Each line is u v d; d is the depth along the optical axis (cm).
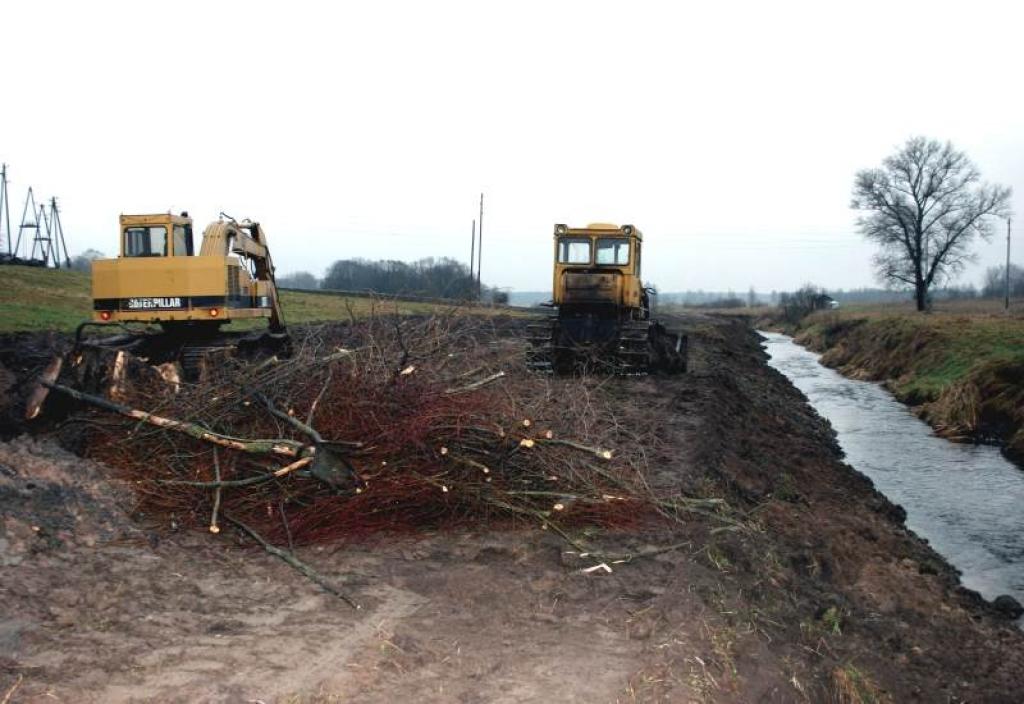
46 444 786
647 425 1193
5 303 2733
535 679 475
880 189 5941
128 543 644
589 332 1778
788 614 640
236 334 1458
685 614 565
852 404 2581
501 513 746
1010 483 1477
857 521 1042
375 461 736
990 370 2108
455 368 920
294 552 661
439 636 524
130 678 450
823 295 7694
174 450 770
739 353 3416
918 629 739
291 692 443
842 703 535
